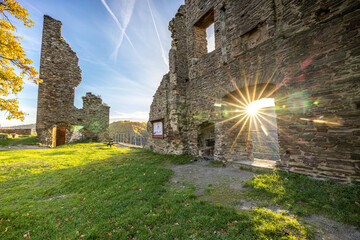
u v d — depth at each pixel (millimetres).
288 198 3018
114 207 3154
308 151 3953
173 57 9000
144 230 2393
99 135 19734
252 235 2096
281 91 4555
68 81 18203
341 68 3559
